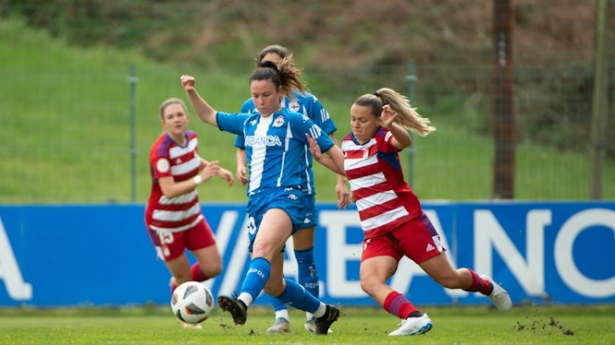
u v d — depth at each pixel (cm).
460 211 3547
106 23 7081
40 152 5038
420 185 4541
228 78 6362
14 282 3509
